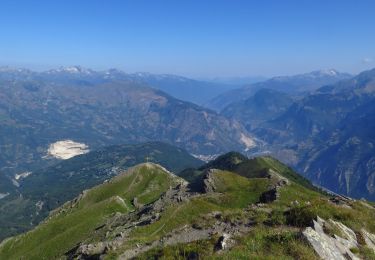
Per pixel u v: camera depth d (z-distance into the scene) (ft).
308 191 431.02
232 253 122.72
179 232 174.81
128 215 431.43
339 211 170.91
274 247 126.11
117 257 164.35
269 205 209.97
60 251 438.40
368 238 154.51
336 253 126.93
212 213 188.44
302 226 151.33
